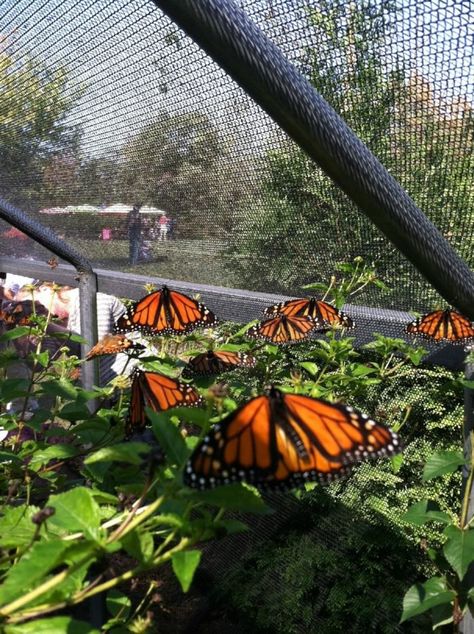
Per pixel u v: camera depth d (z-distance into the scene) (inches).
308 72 14.1
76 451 14.5
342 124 10.8
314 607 20.2
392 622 18.6
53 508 8.1
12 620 8.3
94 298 26.2
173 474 9.5
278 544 21.3
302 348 21.4
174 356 21.1
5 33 19.7
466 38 11.8
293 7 13.2
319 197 16.8
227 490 8.3
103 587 8.6
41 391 17.5
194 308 17.6
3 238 31.3
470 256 15.4
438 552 15.8
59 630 8.3
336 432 9.0
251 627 21.7
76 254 25.5
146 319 17.6
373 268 17.8
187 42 15.0
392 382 19.6
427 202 15.0
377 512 19.1
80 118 20.6
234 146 17.1
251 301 20.8
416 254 12.3
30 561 7.6
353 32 12.9
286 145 16.0
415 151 14.3
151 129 18.7
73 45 18.1
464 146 13.7
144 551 9.1
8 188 27.1
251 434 8.6
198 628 21.7
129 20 15.7
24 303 31.0
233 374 21.4
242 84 10.4
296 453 8.7
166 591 21.9
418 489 18.8
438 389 18.6
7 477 15.1
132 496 10.4
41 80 20.2
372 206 11.5
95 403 25.6
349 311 19.4
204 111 16.8
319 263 19.0
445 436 18.9
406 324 18.0
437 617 14.7
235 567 21.7
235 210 19.1
